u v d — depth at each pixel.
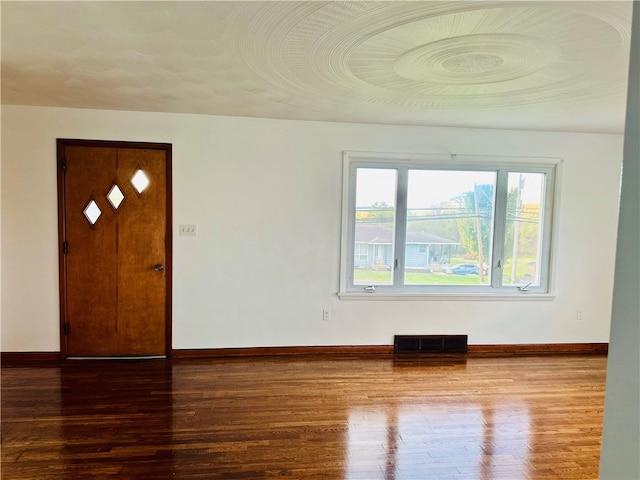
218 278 3.91
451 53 2.19
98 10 1.76
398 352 4.13
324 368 3.67
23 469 2.16
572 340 4.32
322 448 2.41
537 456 2.37
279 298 4.00
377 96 3.02
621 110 3.29
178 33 1.99
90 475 2.12
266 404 2.94
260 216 3.92
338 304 4.07
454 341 4.19
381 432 2.59
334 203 4.00
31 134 3.56
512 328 4.26
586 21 1.79
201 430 2.57
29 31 1.98
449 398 3.09
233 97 3.12
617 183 4.25
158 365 3.68
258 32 1.97
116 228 3.74
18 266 3.65
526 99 3.01
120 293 3.79
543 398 3.12
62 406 2.86
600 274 4.31
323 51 2.19
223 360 3.83
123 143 3.67
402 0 1.64
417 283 4.21
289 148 3.90
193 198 3.81
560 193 4.20
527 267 4.30
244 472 2.17
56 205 3.65
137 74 2.61
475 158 4.09
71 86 2.89
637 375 0.87
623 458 0.90
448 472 2.22
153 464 2.22
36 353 3.73
